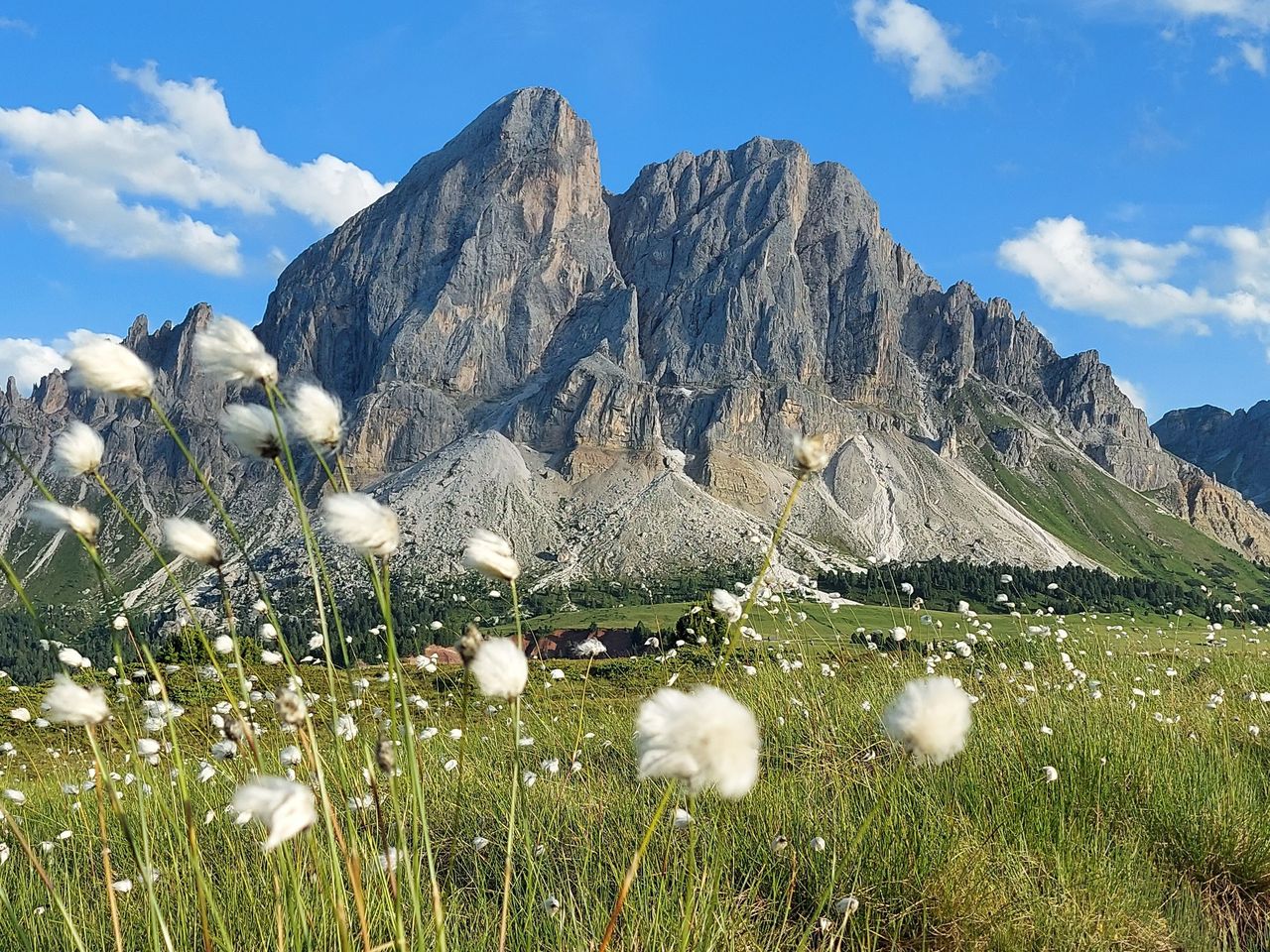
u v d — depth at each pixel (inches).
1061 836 216.8
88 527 91.3
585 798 251.1
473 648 80.4
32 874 213.3
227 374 87.4
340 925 90.6
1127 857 220.7
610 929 88.7
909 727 71.7
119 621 93.0
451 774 273.3
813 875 196.5
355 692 223.9
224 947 111.0
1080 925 182.9
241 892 179.3
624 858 199.3
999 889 193.5
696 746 57.7
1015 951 176.1
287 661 97.0
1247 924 211.3
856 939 175.9
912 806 225.1
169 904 168.6
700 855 201.5
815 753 273.9
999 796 240.4
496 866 214.7
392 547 84.3
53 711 90.3
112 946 170.4
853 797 236.4
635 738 60.4
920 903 184.4
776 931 176.6
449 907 178.1
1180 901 212.2
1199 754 287.6
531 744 299.0
